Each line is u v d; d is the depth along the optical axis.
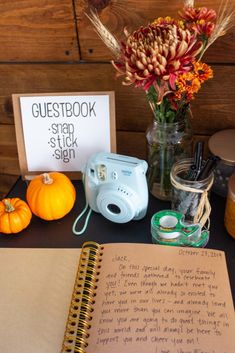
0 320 0.57
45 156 0.82
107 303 0.57
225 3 0.68
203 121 0.83
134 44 0.58
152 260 0.63
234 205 0.65
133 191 0.69
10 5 0.75
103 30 0.66
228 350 0.51
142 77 0.57
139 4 0.71
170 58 0.56
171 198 0.76
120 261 0.63
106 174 0.70
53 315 0.58
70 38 0.78
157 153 0.75
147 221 0.74
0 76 0.86
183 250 0.64
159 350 0.51
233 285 0.61
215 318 0.55
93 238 0.71
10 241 0.72
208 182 0.67
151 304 0.57
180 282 0.60
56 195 0.73
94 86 0.84
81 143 0.80
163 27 0.59
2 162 1.03
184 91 0.62
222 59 0.74
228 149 0.73
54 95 0.76
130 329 0.54
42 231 0.74
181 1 0.69
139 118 0.86
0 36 0.80
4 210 0.72
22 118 0.79
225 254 0.67
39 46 0.80
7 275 0.64
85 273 0.62
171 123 0.70
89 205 0.77
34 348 0.53
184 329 0.53
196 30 0.61
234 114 0.81
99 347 0.52
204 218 0.67
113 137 0.79
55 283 0.62
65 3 0.74
